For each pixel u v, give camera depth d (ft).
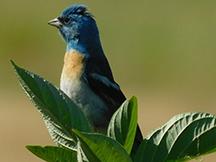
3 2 92.68
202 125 9.92
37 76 9.84
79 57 25.70
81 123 9.86
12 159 46.37
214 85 78.84
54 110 9.83
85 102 25.23
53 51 84.69
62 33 26.63
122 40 86.63
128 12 91.50
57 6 92.38
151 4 92.32
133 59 83.56
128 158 9.34
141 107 64.08
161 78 80.69
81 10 26.50
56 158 10.03
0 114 61.52
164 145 9.95
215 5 90.58
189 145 9.94
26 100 67.72
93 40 26.25
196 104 70.28
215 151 10.01
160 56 83.56
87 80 25.20
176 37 85.97
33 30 87.45
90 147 9.28
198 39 85.30
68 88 25.49
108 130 10.12
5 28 87.30
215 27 86.84
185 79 79.82
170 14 90.07
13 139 51.96
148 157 9.95
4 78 79.71
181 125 9.96
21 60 84.99
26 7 92.07
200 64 82.07
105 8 92.22
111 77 25.79
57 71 82.07
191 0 92.17
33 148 10.04
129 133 10.10
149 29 87.81
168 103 66.85
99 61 25.88
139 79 81.05
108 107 25.34
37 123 57.11
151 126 56.34
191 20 88.63
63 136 9.93
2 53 84.84
